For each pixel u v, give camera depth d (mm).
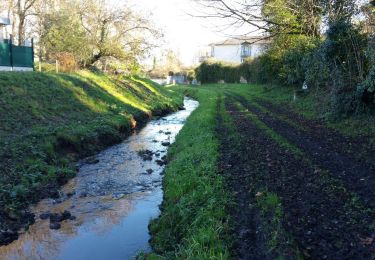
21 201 10320
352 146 13352
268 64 36312
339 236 6574
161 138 20031
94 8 34375
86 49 34375
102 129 18328
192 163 12102
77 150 15477
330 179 9477
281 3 20609
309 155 12148
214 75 67250
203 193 8977
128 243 8266
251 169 10773
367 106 16859
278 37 24844
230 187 9367
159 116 29156
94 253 7863
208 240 6859
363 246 6180
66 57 31453
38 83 20234
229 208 8172
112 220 9492
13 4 39656
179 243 7574
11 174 11344
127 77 35875
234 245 6719
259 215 7629
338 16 19453
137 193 11438
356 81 17859
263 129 17547
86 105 21469
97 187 11984
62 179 12469
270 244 6371
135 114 24797
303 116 22078
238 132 17016
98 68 36938
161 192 11469
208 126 18500
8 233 8617
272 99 33219
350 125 16859
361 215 7297
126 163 14789
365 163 11000
